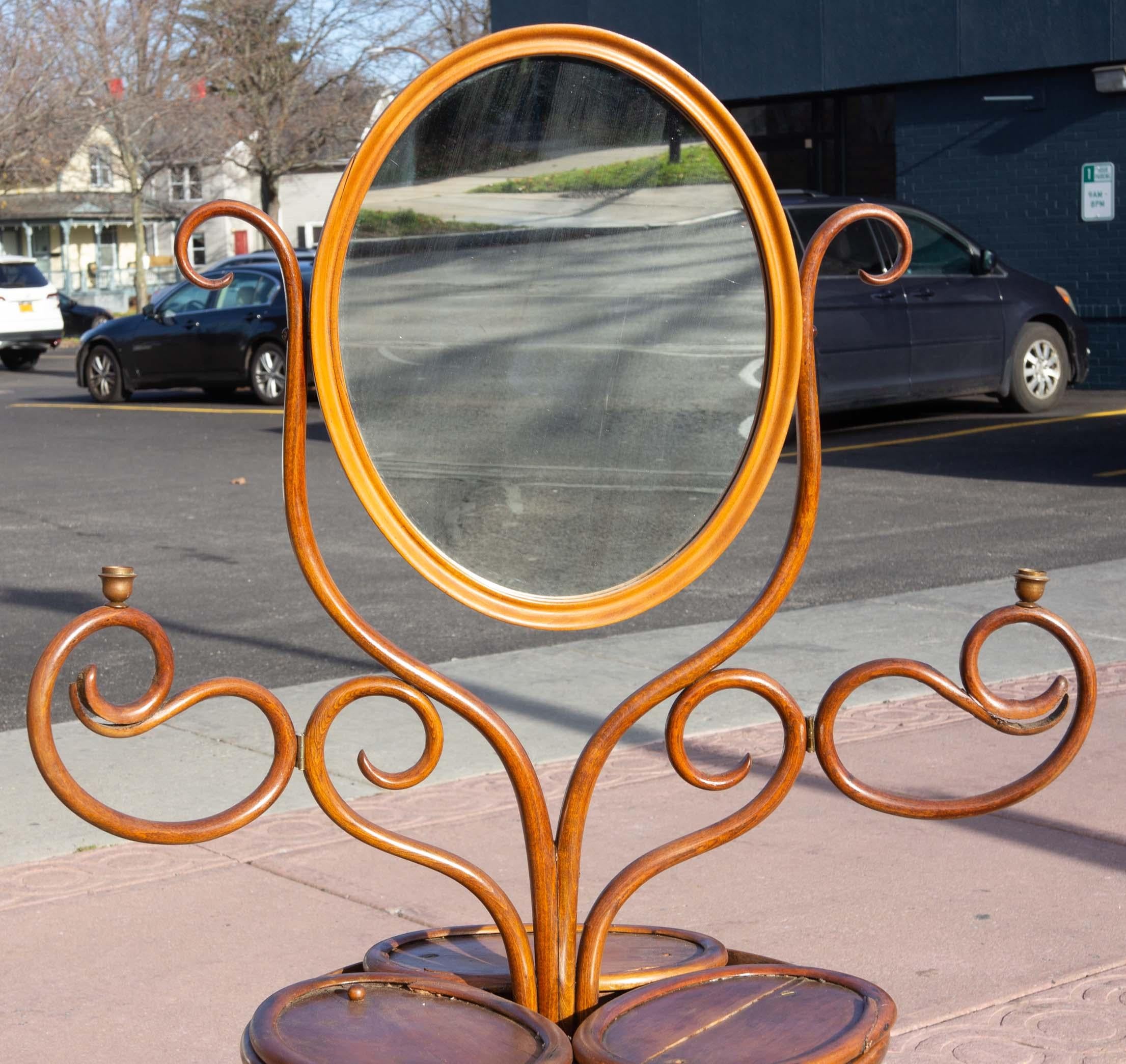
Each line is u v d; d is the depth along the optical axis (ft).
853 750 15.76
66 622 22.98
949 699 7.47
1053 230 57.06
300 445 6.86
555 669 19.11
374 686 7.04
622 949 7.88
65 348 115.03
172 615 23.22
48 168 138.62
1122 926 11.19
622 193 7.18
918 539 28.35
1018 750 15.67
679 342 7.31
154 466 42.34
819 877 12.25
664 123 7.15
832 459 39.70
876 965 10.54
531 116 7.06
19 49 127.13
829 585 24.47
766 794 7.55
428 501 7.14
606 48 7.00
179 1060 9.30
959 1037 9.45
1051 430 44.24
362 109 140.15
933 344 44.32
